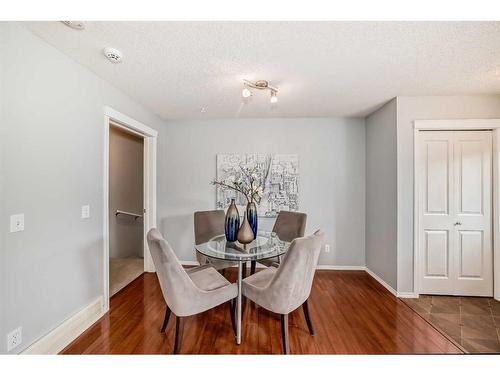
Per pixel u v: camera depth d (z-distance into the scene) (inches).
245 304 92.6
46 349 63.7
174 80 88.0
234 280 119.0
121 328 78.7
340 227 137.0
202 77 85.4
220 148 140.2
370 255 129.6
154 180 129.4
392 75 83.4
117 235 157.6
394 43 64.1
